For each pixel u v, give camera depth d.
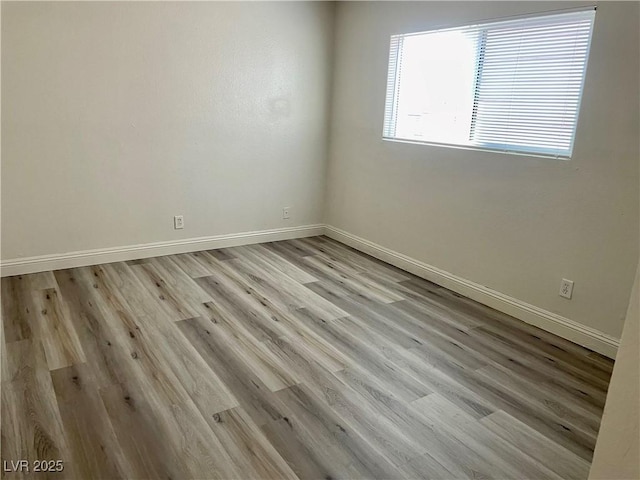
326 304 3.46
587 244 2.90
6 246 3.62
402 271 4.25
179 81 4.04
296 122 4.79
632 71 2.58
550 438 2.12
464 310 3.47
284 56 4.54
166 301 3.35
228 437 2.03
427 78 3.88
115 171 3.93
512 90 3.24
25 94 3.45
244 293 3.58
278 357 2.69
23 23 3.34
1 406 2.16
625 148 2.66
